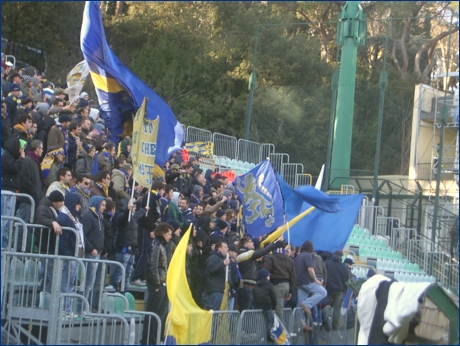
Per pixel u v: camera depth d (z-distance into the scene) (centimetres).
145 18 9319
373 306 3522
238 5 9438
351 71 8325
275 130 8888
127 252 3875
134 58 9081
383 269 6512
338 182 8250
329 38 10044
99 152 4647
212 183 5722
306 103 8944
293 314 4281
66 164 4328
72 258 3100
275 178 4709
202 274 4012
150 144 3981
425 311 3497
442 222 7425
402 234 7194
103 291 3553
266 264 4131
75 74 5584
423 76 10075
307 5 9769
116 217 3900
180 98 8850
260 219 4669
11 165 3566
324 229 5272
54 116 4819
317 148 8850
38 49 8394
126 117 4738
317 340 4469
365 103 9669
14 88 4325
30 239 3416
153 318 3550
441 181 7775
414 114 8138
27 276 3309
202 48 9325
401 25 10406
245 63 9094
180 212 4309
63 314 3244
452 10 9312
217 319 3631
